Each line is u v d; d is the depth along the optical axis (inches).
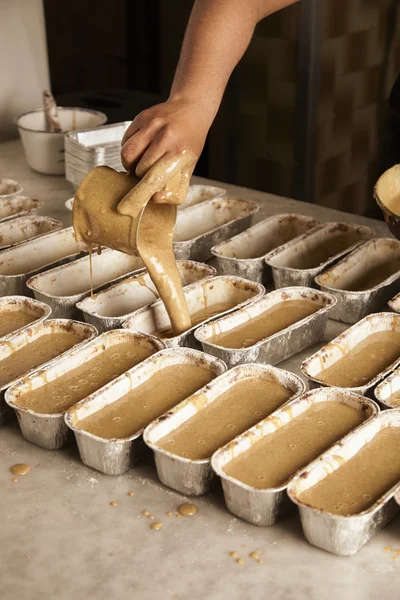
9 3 110.6
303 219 88.1
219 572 47.5
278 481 51.7
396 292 76.9
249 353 64.9
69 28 161.9
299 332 68.4
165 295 67.0
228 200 93.3
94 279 81.9
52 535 50.6
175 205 64.8
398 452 54.0
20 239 89.4
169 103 62.0
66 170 98.6
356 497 50.0
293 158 144.9
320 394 58.8
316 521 47.9
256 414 58.5
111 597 45.9
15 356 66.6
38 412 58.4
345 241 85.7
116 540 50.1
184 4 150.2
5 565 48.3
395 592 45.9
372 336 69.3
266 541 49.9
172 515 52.1
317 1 128.7
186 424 57.2
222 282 76.5
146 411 59.2
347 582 46.6
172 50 157.5
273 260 80.4
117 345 67.1
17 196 93.1
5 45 112.5
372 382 60.7
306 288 74.0
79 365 64.6
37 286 77.1
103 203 59.6
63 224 91.4
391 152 150.3
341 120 144.2
